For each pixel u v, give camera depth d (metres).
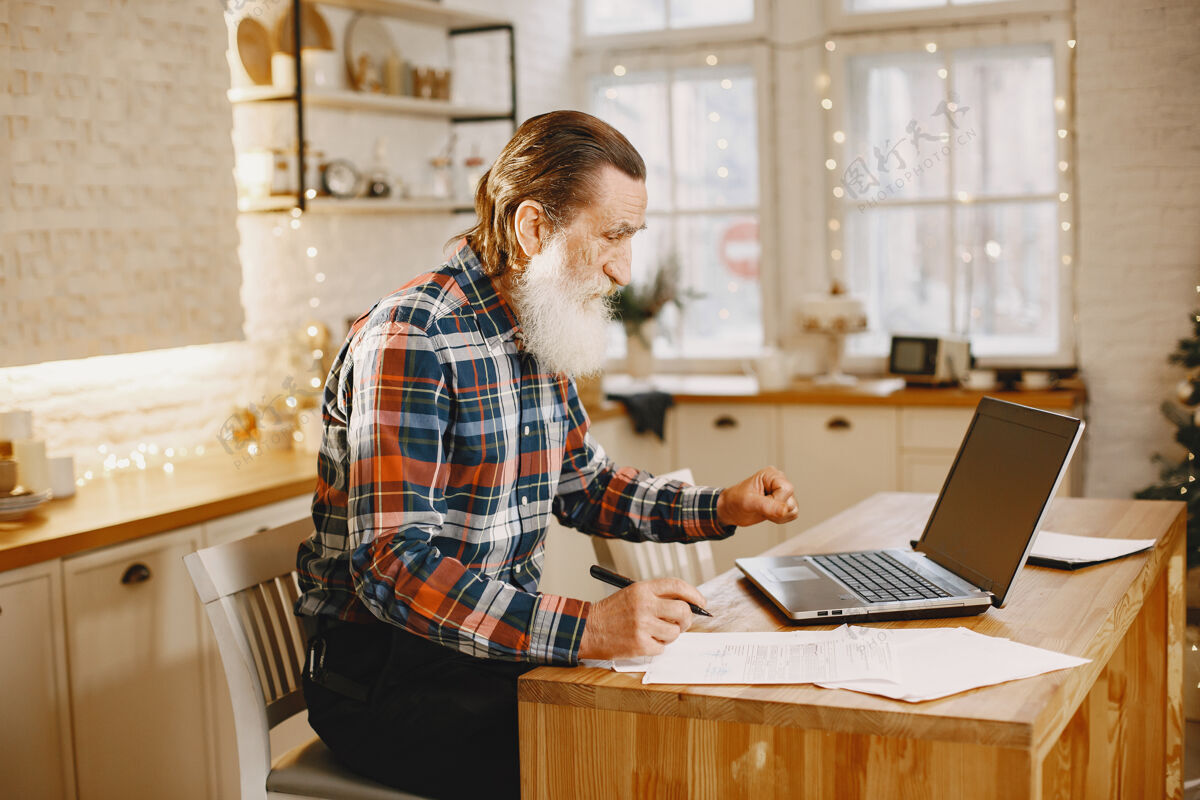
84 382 2.91
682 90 4.91
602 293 1.63
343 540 1.68
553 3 4.91
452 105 3.97
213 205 3.05
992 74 4.39
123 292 2.81
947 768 1.21
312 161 3.47
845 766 1.26
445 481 1.59
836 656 1.41
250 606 1.78
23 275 2.58
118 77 2.78
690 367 4.96
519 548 1.72
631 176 1.62
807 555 1.96
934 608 1.60
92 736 2.34
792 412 4.23
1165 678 2.35
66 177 2.67
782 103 4.74
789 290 4.82
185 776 2.55
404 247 4.14
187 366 3.20
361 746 1.66
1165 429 4.14
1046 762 2.11
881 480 4.12
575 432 1.90
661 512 1.86
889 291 4.65
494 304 1.67
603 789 1.39
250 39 3.35
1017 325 4.46
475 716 1.60
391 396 1.51
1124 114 4.11
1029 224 4.40
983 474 1.82
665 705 1.33
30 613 2.21
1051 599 1.68
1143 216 4.12
